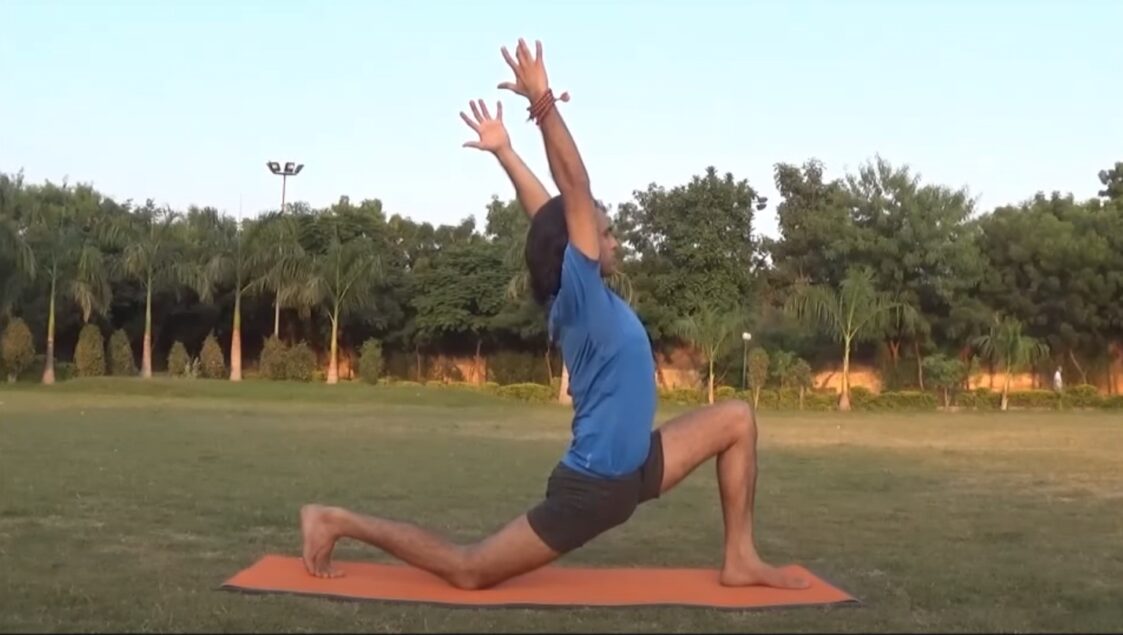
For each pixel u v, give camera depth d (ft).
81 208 138.92
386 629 16.21
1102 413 121.90
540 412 102.89
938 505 35.63
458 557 18.81
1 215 121.70
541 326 143.33
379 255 141.38
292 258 133.69
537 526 18.65
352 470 44.21
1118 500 37.45
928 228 135.54
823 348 139.95
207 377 137.90
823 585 19.85
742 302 142.41
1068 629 17.35
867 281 130.00
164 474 40.45
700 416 19.71
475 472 44.57
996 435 77.51
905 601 19.36
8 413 77.87
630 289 126.72
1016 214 141.38
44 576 20.58
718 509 33.71
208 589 19.15
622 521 18.94
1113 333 141.49
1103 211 140.36
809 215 147.64
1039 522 31.45
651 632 16.38
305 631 16.06
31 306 134.21
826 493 39.09
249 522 28.66
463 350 156.97
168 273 134.21
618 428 18.44
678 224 140.15
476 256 149.38
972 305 137.28
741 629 16.67
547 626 16.65
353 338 154.51
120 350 133.80
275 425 72.33
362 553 23.62
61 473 39.73
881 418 106.01
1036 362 139.44
